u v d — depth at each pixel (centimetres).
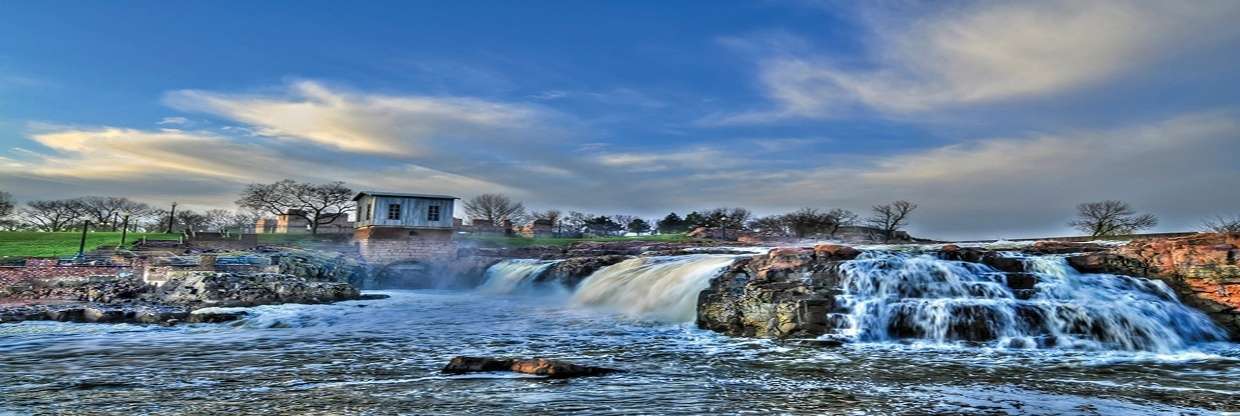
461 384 981
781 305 1728
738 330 1791
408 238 4834
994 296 1769
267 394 902
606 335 1750
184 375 1080
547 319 2167
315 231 8319
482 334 1759
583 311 2456
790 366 1228
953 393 954
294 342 1573
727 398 893
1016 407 859
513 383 990
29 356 1317
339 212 8612
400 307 2570
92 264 3659
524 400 859
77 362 1236
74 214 11762
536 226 9100
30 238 6450
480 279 4428
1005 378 1106
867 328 1630
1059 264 1952
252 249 4478
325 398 870
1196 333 1614
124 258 3894
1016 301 1647
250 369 1149
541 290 3672
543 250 5206
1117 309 1578
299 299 2741
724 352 1422
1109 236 5478
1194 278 1789
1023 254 2314
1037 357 1362
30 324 1936
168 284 2814
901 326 1634
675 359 1317
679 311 2267
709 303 1927
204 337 1673
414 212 4884
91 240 6331
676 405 840
